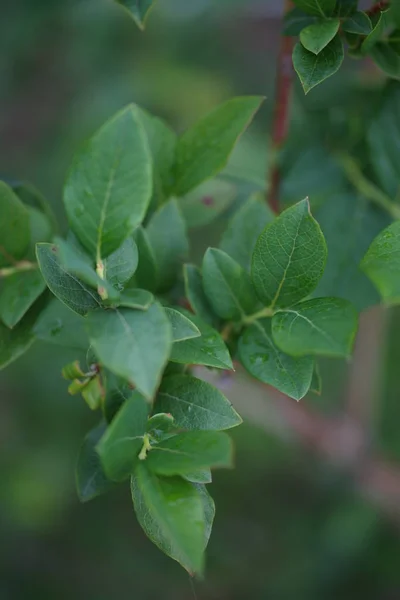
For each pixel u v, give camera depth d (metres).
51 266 0.39
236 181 0.52
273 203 0.52
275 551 0.84
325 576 0.81
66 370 0.40
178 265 0.44
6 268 0.44
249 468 0.89
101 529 0.87
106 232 0.38
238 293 0.41
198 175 0.45
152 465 0.37
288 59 0.49
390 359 0.87
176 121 0.82
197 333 0.38
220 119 0.44
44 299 0.44
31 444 0.86
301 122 0.53
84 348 0.43
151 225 0.44
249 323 0.42
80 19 0.77
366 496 0.79
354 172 0.51
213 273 0.42
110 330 0.36
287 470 0.89
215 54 0.82
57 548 0.86
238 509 0.88
